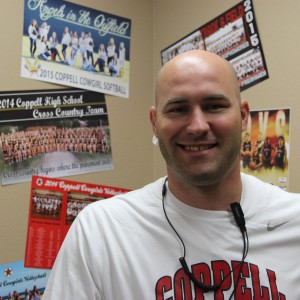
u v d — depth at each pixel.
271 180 1.07
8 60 1.04
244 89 1.15
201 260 0.70
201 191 0.72
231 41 1.17
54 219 1.11
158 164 1.40
